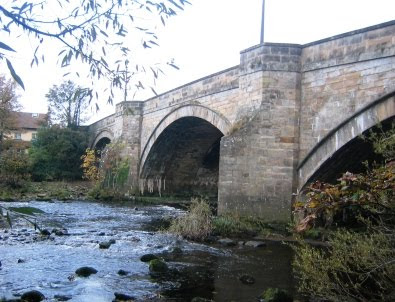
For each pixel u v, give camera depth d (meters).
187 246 13.70
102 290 8.76
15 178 33.72
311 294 8.09
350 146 15.06
